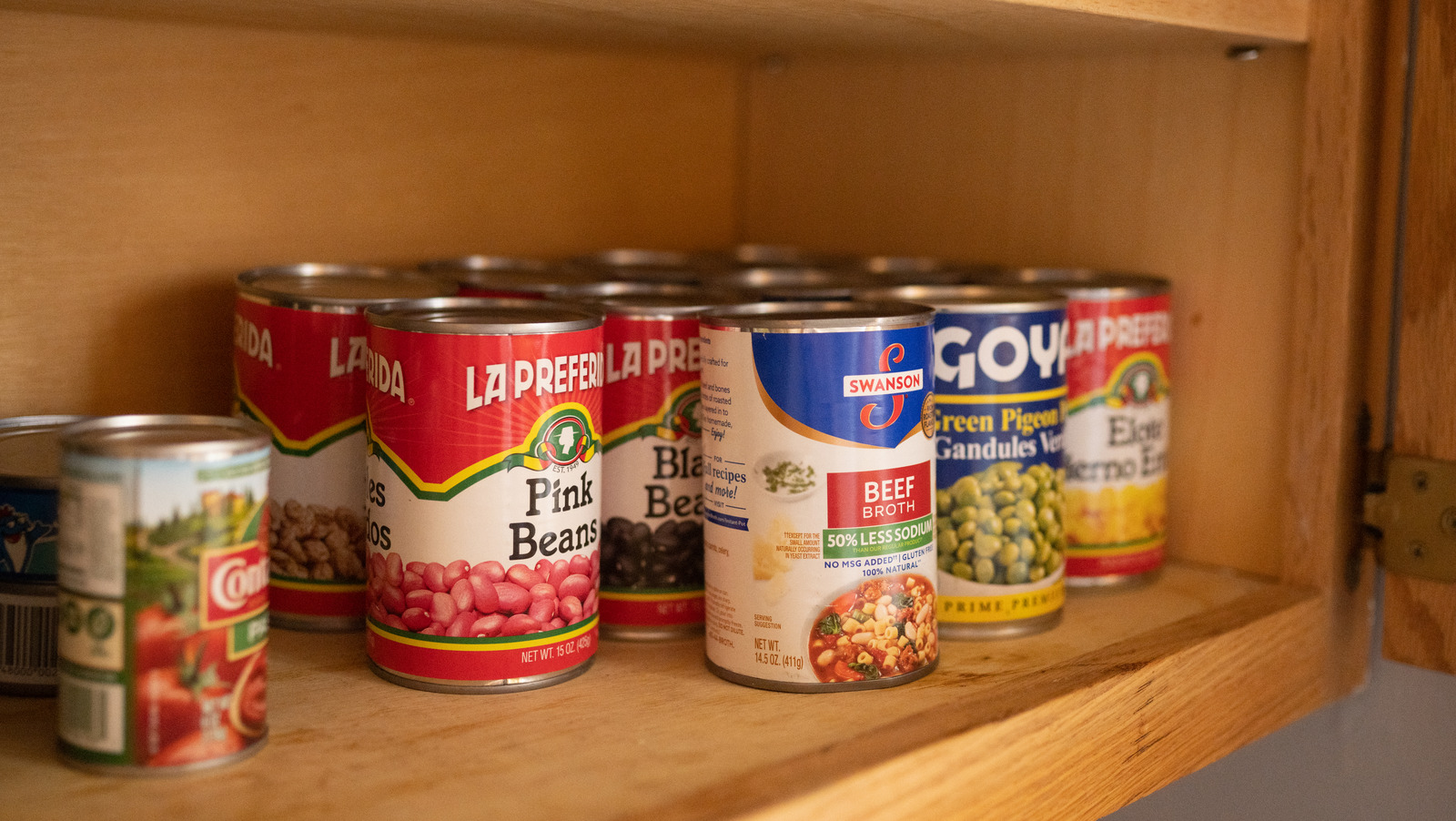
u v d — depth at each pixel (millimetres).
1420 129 831
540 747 598
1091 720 691
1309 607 869
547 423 667
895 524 681
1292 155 894
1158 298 897
